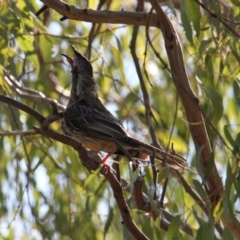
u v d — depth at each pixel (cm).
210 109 981
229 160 880
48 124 801
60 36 1282
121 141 961
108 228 1054
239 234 978
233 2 1012
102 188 1298
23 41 1194
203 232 898
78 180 1236
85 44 1420
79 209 1313
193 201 1195
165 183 935
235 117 1343
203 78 1159
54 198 1337
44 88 1417
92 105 1088
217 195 958
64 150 1284
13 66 1305
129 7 1432
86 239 1111
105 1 1270
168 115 1378
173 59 1010
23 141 1205
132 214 959
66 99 1500
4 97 793
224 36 1032
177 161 927
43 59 1375
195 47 1101
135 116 1440
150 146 932
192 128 986
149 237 934
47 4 991
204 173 943
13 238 1316
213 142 934
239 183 882
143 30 1513
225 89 1300
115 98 1493
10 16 1128
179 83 948
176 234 925
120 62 1246
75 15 1003
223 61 1111
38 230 1303
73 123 1039
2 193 1369
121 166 1277
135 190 951
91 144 1027
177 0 1320
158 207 937
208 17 1078
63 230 1298
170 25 1007
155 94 1429
